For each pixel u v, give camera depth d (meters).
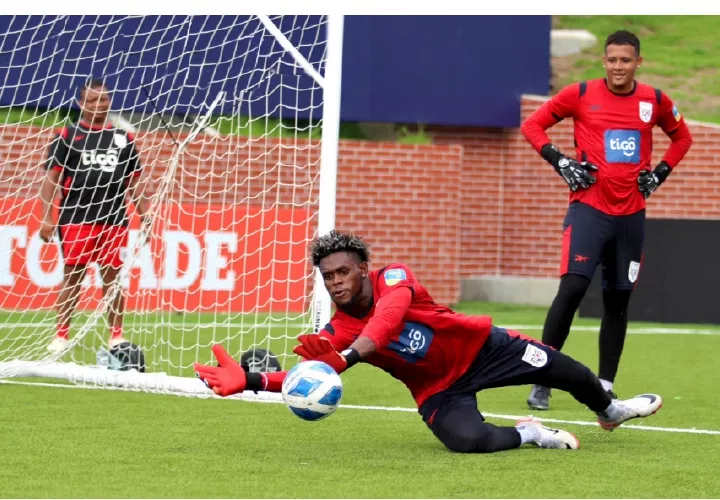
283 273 44.56
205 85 44.19
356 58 57.94
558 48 80.00
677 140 25.47
